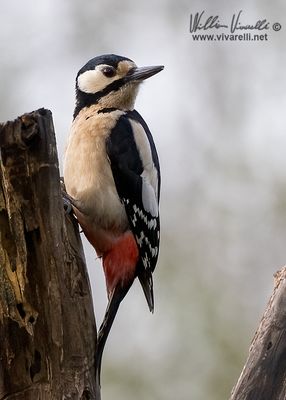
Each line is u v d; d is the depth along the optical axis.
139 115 12.51
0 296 9.52
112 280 11.73
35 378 9.57
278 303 9.72
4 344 9.53
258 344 9.68
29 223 9.55
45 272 9.59
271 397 9.54
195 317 18.30
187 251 19.00
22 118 9.44
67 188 11.69
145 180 11.90
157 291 18.56
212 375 17.86
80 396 9.62
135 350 18.09
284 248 19.17
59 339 9.58
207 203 19.50
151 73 12.36
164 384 17.84
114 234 11.70
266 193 19.55
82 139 11.67
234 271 18.89
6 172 9.47
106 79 12.30
